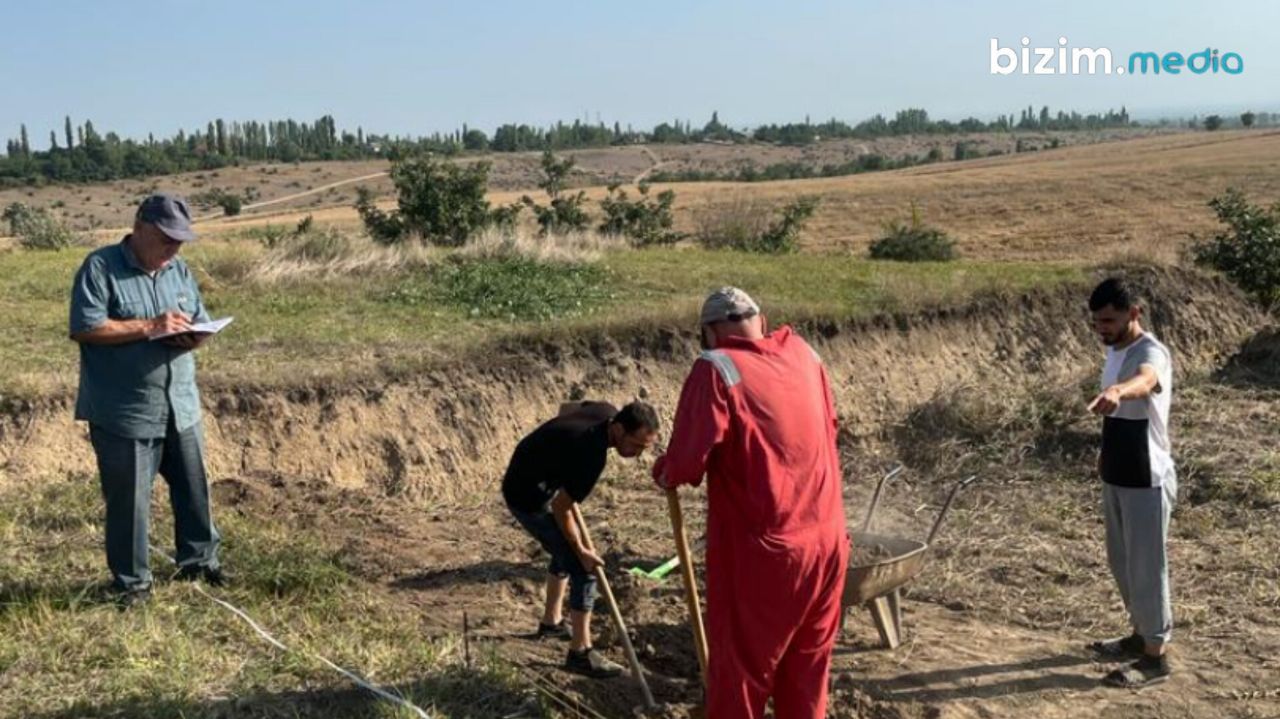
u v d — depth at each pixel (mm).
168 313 5957
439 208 22109
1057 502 9734
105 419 5957
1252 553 8258
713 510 4562
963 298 14508
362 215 22750
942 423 11992
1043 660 6527
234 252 17266
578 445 5617
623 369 11789
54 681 5176
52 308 12922
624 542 8383
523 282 15102
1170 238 32375
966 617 7242
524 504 5887
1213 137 92250
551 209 26312
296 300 14078
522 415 10945
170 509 8016
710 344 4715
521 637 6336
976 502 9844
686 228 33375
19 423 8961
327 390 10172
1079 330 14930
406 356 11148
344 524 8453
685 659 6258
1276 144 66062
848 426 12211
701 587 7352
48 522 7559
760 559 4418
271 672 5371
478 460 10406
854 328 13297
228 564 6836
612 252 19828
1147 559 6078
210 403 9680
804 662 4660
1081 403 11781
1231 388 13359
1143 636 6242
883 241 23953
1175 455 10367
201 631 5812
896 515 9539
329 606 6348
